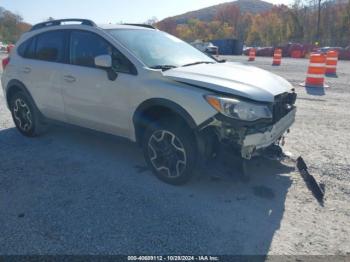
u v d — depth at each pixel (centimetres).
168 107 353
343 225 309
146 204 340
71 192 364
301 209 334
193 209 332
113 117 413
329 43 6412
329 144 519
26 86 515
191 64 426
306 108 766
